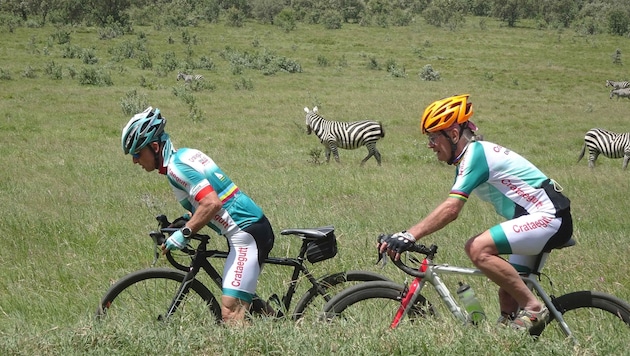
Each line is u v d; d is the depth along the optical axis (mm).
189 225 4555
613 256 7898
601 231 9680
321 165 18656
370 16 93375
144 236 8766
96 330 4238
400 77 46750
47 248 8328
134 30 71500
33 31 66125
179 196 4734
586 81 49062
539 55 64625
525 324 4234
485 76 47656
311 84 41625
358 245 8047
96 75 37906
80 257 7848
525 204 4301
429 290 5941
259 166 17188
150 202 11289
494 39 77688
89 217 9977
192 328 4281
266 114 29016
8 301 6301
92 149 19188
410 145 23062
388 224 9938
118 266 7562
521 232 4211
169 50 57656
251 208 4691
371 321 4422
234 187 4688
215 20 83688
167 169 4664
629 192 13680
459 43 72250
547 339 4152
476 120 29578
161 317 4746
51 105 29438
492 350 3926
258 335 4125
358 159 20578
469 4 110750
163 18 76062
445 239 8867
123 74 42531
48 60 47594
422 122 4395
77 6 72000
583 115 32844
